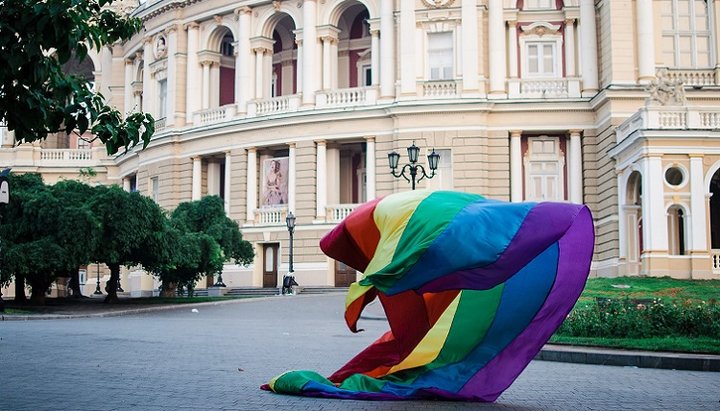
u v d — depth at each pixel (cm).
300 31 4862
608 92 4038
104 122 1117
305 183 4681
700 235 3328
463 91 4375
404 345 1153
